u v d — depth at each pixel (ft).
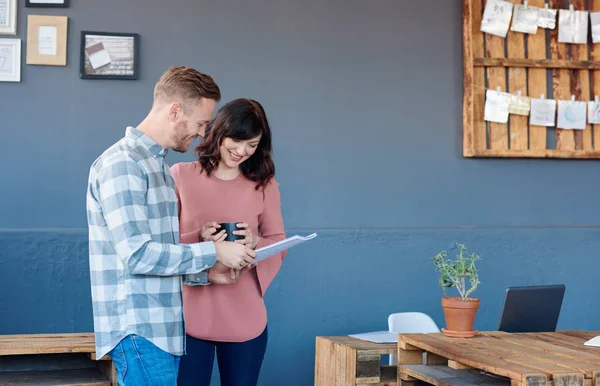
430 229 14.34
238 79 13.74
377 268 14.08
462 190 14.62
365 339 11.11
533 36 15.11
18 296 12.65
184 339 6.83
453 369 8.97
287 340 13.66
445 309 9.38
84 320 12.83
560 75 15.24
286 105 13.92
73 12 13.16
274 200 8.57
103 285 6.48
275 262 8.35
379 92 14.33
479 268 14.52
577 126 15.17
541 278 14.79
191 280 7.68
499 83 14.93
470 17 14.53
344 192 14.08
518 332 10.12
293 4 14.02
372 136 14.25
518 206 14.85
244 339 8.02
